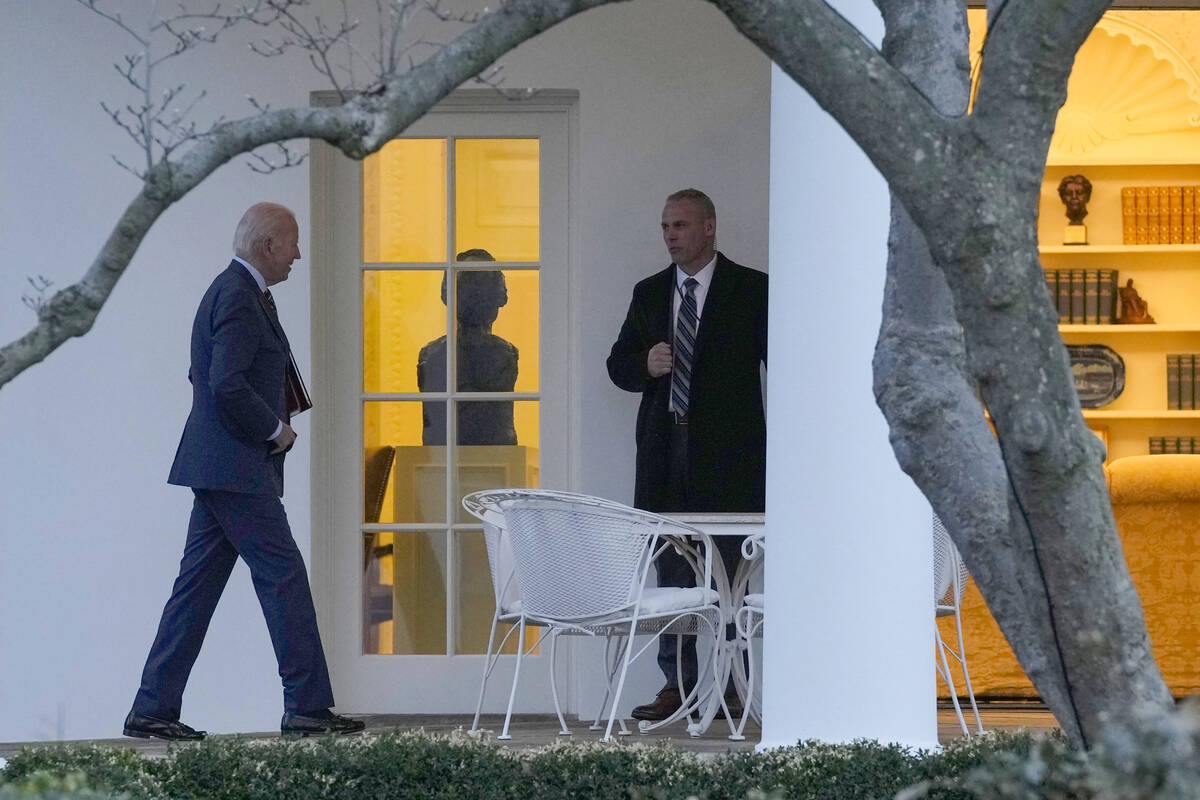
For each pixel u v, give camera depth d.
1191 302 36.44
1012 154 7.87
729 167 23.20
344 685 23.36
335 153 23.67
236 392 17.41
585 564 17.06
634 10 23.28
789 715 14.25
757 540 17.61
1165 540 21.48
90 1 9.14
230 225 23.17
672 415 21.47
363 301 23.75
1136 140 36.50
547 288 23.67
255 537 17.80
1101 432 36.00
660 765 12.74
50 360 23.14
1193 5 23.77
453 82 7.79
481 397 23.64
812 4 7.86
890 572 14.09
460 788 12.68
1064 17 7.68
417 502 23.67
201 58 23.23
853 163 14.38
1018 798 7.43
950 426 9.47
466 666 23.34
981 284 7.88
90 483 23.11
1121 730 6.59
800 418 14.41
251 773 12.76
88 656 22.95
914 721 14.05
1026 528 8.20
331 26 22.97
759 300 21.58
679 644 20.12
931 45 9.65
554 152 23.69
